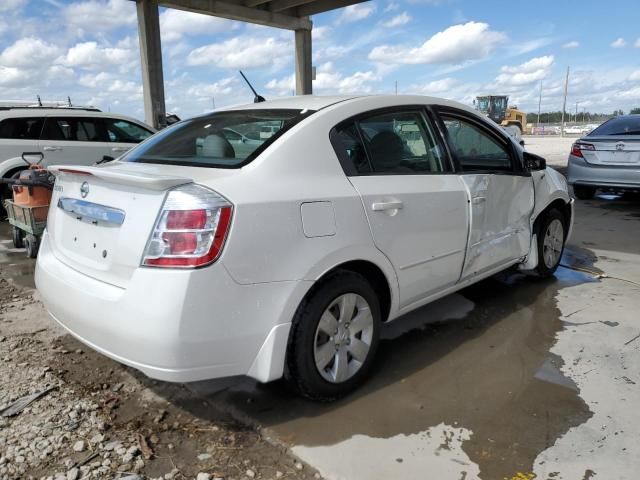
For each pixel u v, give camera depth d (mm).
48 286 2768
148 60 13633
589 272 4996
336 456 2381
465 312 4051
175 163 2838
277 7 15875
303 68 17547
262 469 2303
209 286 2223
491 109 38344
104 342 2406
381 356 3346
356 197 2754
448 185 3359
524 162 4207
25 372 3145
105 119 8875
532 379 3035
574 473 2248
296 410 2746
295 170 2621
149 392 2938
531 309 4086
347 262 2756
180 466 2322
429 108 3465
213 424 2637
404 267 3062
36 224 5461
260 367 2467
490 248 3805
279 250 2408
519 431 2545
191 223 2217
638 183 8047
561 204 4816
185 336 2203
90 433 2549
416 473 2266
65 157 8414
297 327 2557
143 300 2230
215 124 3148
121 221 2393
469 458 2357
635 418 2631
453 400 2832
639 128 8461
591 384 2967
